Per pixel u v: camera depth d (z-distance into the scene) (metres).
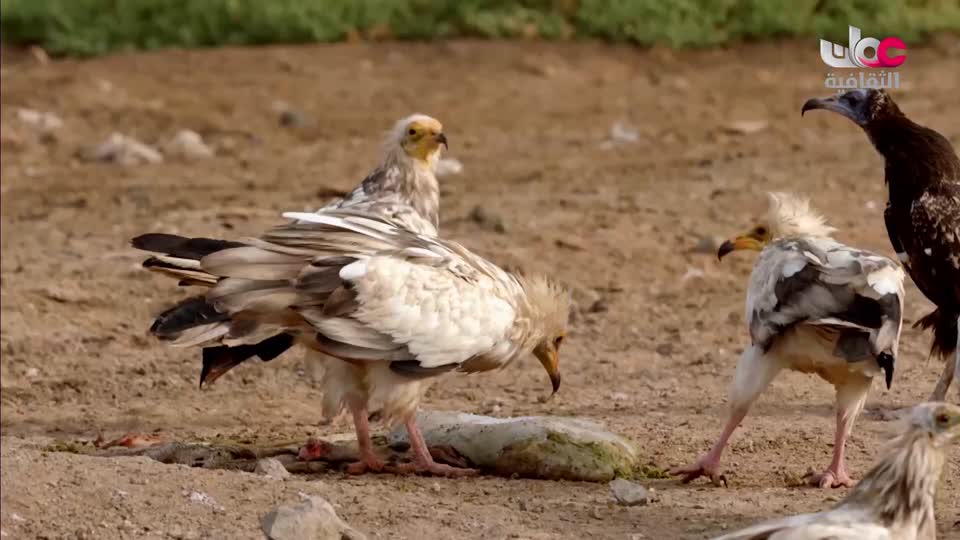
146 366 14.15
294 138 24.33
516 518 9.09
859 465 10.45
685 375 13.52
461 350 10.09
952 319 11.29
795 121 24.73
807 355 9.67
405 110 25.73
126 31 28.94
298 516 8.53
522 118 25.33
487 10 30.00
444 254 10.20
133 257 17.59
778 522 7.00
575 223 18.84
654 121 25.05
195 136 23.67
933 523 7.14
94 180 21.92
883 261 9.45
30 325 15.32
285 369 14.02
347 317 9.76
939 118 23.39
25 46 28.62
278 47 28.95
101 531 8.59
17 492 8.92
